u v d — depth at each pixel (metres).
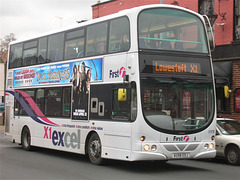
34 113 15.03
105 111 11.11
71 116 12.68
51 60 14.16
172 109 10.19
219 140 12.83
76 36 12.88
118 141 10.45
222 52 18.12
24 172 10.20
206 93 10.72
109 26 11.34
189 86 10.49
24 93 15.88
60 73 13.52
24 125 15.73
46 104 14.25
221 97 18.23
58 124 13.38
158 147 9.86
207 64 10.92
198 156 10.32
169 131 9.98
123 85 10.06
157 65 10.23
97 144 11.44
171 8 10.88
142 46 10.21
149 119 9.88
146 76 10.05
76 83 12.58
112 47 11.11
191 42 10.87
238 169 11.43
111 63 11.05
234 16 18.77
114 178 9.34
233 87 17.69
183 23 10.96
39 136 14.62
